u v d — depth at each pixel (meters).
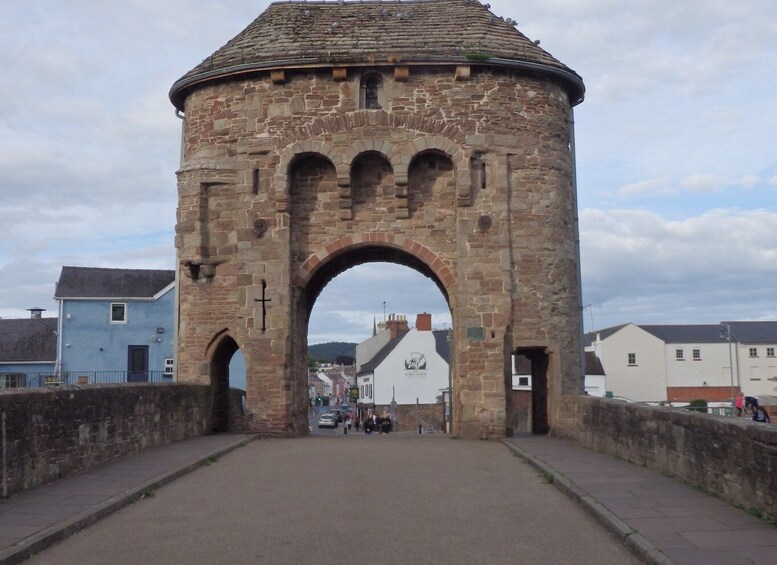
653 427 14.50
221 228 24.11
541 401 24.78
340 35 24.22
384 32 24.30
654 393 76.88
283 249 23.58
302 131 23.70
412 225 23.95
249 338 23.48
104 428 15.89
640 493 12.09
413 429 69.94
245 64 23.72
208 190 24.20
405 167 23.47
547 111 24.30
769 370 76.62
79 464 14.73
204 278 24.12
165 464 15.77
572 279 24.36
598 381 71.56
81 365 53.91
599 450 17.81
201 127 24.52
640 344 77.56
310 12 25.33
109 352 54.22
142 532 10.58
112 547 9.83
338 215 24.05
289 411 23.42
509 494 12.95
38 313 63.81
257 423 23.30
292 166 23.95
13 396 12.41
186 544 9.89
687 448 12.91
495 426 22.75
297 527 10.61
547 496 12.76
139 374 54.19
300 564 8.89
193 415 21.88
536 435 23.52
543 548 9.48
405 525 10.66
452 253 23.81
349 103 23.64
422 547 9.53
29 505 11.66
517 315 23.34
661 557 8.45
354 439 22.91
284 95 23.84
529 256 23.55
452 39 23.91
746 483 10.73
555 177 24.17
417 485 13.81
